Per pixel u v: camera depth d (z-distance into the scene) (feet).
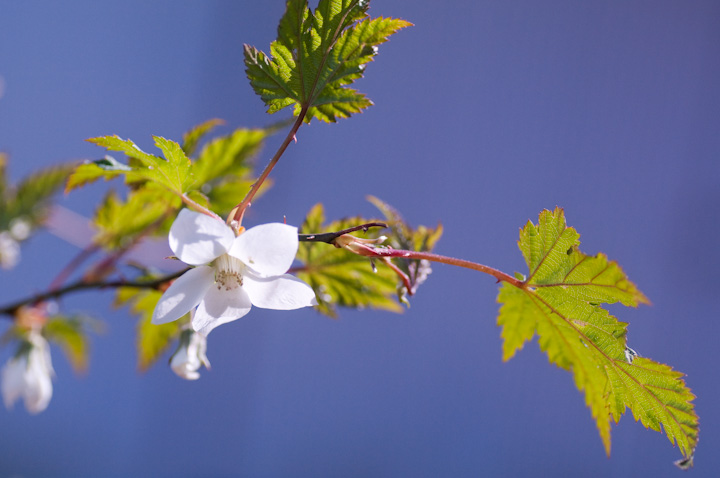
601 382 1.37
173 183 1.37
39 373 1.59
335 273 1.50
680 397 1.33
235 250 1.27
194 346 1.42
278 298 1.29
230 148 1.54
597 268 1.33
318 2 1.34
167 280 1.45
